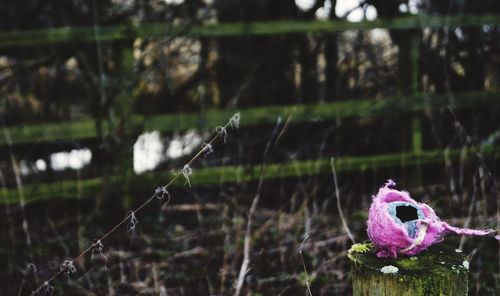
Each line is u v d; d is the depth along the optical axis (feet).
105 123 11.78
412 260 4.56
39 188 11.47
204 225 11.46
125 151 11.80
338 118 12.65
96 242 6.19
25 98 14.94
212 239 10.61
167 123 11.93
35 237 10.94
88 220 11.50
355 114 12.76
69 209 12.22
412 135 13.28
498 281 8.64
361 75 13.93
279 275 9.24
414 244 4.44
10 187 12.45
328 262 9.11
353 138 14.26
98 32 11.56
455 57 13.76
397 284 4.28
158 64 12.21
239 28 12.09
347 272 9.18
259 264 9.52
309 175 12.45
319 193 12.69
